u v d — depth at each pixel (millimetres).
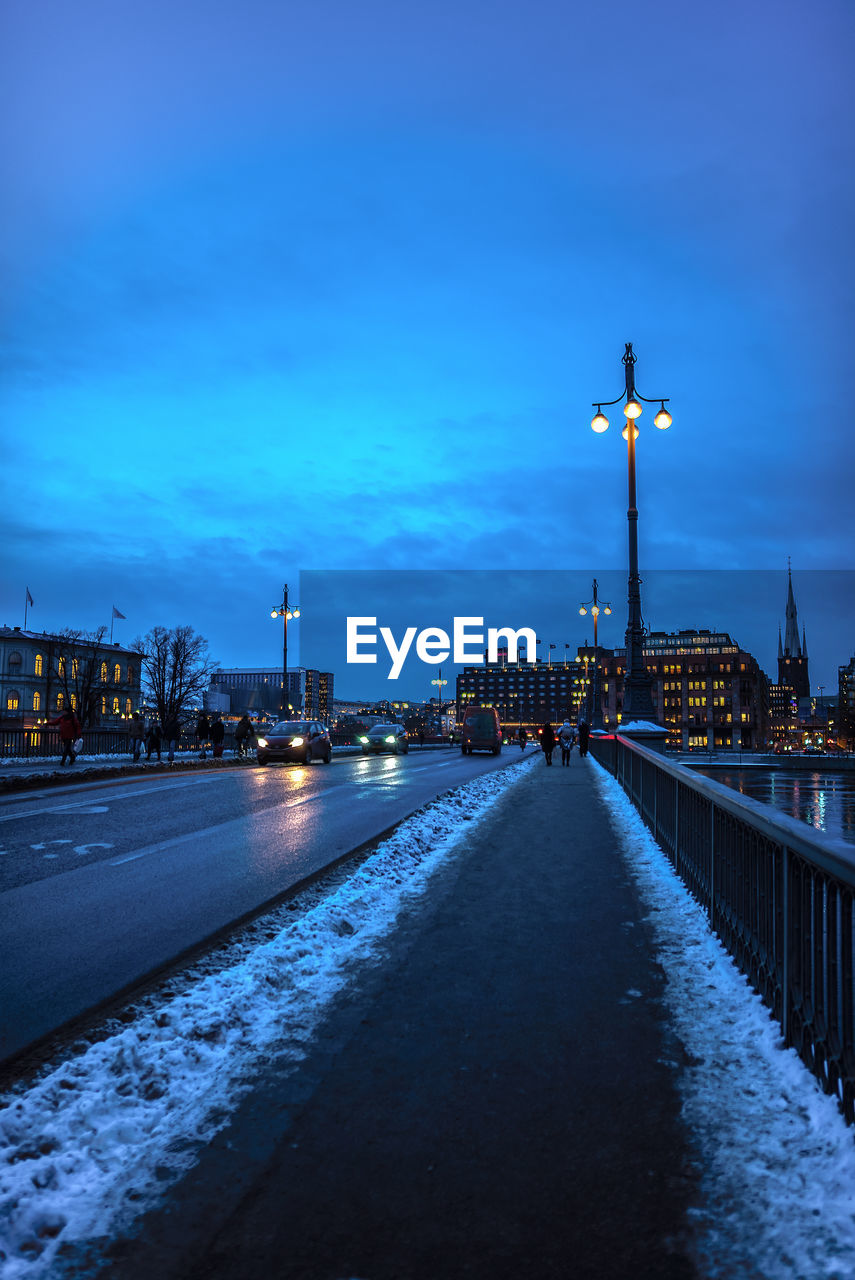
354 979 4879
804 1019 3486
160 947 5934
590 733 39969
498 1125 3090
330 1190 2676
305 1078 3521
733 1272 2248
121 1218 2535
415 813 12477
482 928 6031
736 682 150875
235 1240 2422
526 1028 4078
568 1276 2248
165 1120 3154
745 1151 2850
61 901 7500
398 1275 2264
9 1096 3424
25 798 16672
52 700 89812
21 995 4895
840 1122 2918
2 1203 2574
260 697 179750
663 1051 3760
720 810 5625
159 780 22016
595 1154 2867
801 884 3582
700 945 5523
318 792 18406
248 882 8320
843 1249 2314
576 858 9008
